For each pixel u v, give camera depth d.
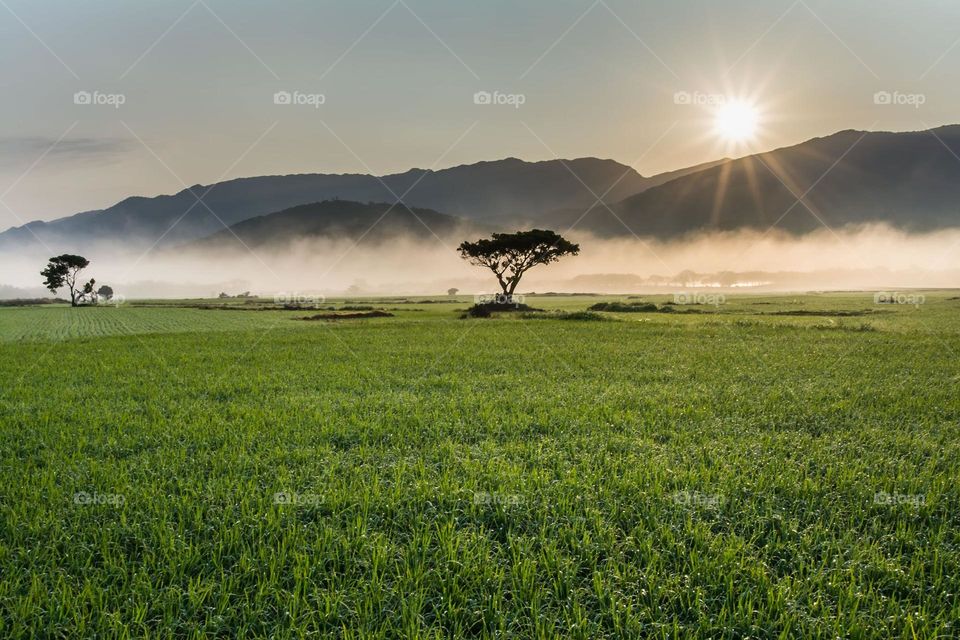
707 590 5.23
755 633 4.67
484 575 5.36
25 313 91.69
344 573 5.47
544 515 6.68
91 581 5.35
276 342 32.22
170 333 42.22
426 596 5.18
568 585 5.24
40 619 4.78
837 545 5.92
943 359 21.66
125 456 9.43
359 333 38.62
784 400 13.76
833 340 29.84
